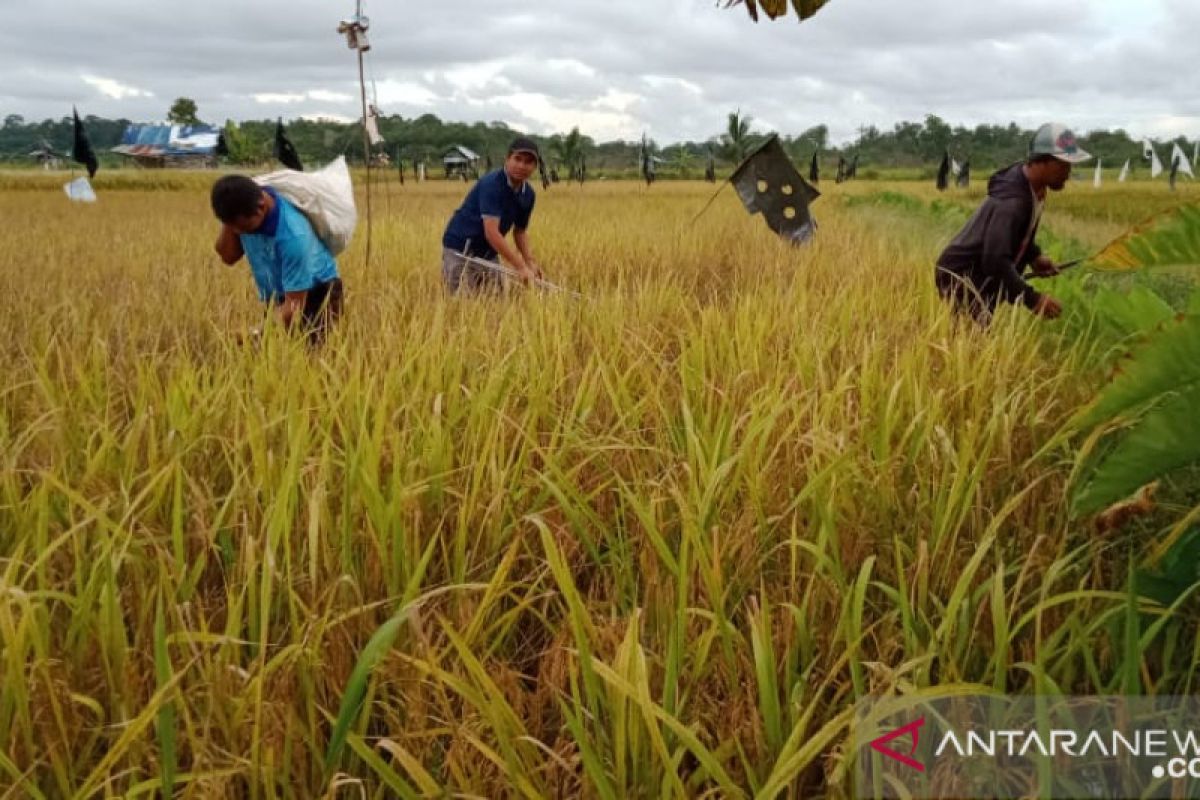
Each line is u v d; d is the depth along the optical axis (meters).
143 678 1.96
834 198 32.22
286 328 4.83
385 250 10.15
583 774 1.80
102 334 5.11
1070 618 2.05
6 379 3.92
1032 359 3.93
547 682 2.10
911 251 9.12
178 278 7.68
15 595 1.82
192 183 55.31
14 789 1.75
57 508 2.62
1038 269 5.35
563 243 11.41
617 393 3.49
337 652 2.12
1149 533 2.59
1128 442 2.12
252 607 2.17
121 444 3.19
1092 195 37.00
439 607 2.37
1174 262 2.33
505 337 4.48
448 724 1.88
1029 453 3.04
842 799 1.74
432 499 2.75
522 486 2.85
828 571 2.37
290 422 2.90
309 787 1.91
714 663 2.10
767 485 2.68
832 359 4.18
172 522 2.62
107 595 1.99
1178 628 2.18
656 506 2.66
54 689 1.91
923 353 3.71
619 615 2.42
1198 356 2.10
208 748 1.85
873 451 2.93
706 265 9.45
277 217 4.75
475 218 6.87
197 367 4.54
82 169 101.12
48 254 10.17
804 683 2.00
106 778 1.76
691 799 1.79
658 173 91.12
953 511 2.48
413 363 3.81
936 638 2.01
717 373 3.92
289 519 2.40
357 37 7.31
